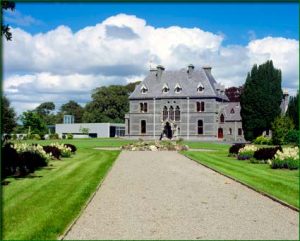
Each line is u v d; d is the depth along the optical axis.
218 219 12.27
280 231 10.99
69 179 20.12
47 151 31.62
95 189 17.20
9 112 49.25
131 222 11.91
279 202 14.74
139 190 17.47
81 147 52.25
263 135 68.56
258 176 21.59
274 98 72.19
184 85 88.31
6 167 20.80
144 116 89.88
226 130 87.25
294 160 25.03
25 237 10.14
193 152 42.88
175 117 88.25
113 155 37.50
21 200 14.52
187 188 18.03
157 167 27.11
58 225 11.22
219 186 18.64
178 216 12.64
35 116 90.94
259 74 72.44
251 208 13.81
